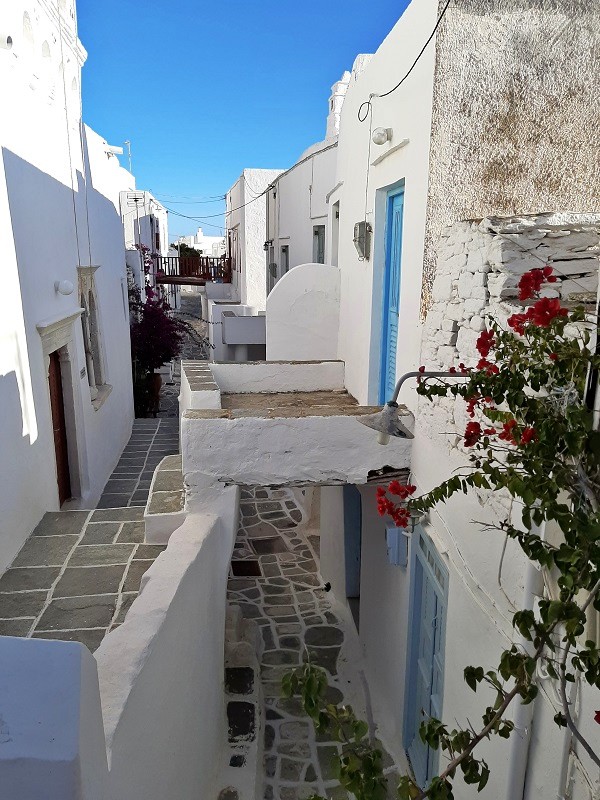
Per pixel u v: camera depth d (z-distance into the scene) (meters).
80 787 1.48
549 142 3.99
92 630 3.65
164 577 3.22
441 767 4.02
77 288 7.18
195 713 3.58
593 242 3.15
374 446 4.75
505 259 3.11
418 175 4.53
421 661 4.70
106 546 4.70
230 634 6.00
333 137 11.62
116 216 10.88
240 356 16.70
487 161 4.02
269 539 9.53
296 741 5.36
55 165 6.17
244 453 4.65
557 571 2.42
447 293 3.90
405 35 4.84
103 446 8.46
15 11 4.75
